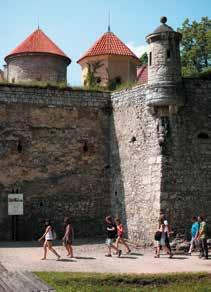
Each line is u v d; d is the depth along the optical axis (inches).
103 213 1209.4
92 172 1211.2
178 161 1048.2
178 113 1055.6
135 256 938.7
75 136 1204.5
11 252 968.9
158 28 1056.8
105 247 1048.2
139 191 1101.7
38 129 1176.8
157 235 932.6
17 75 1530.5
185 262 873.5
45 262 860.6
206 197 1060.5
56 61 1541.6
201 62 1831.9
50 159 1180.5
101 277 710.5
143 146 1098.1
